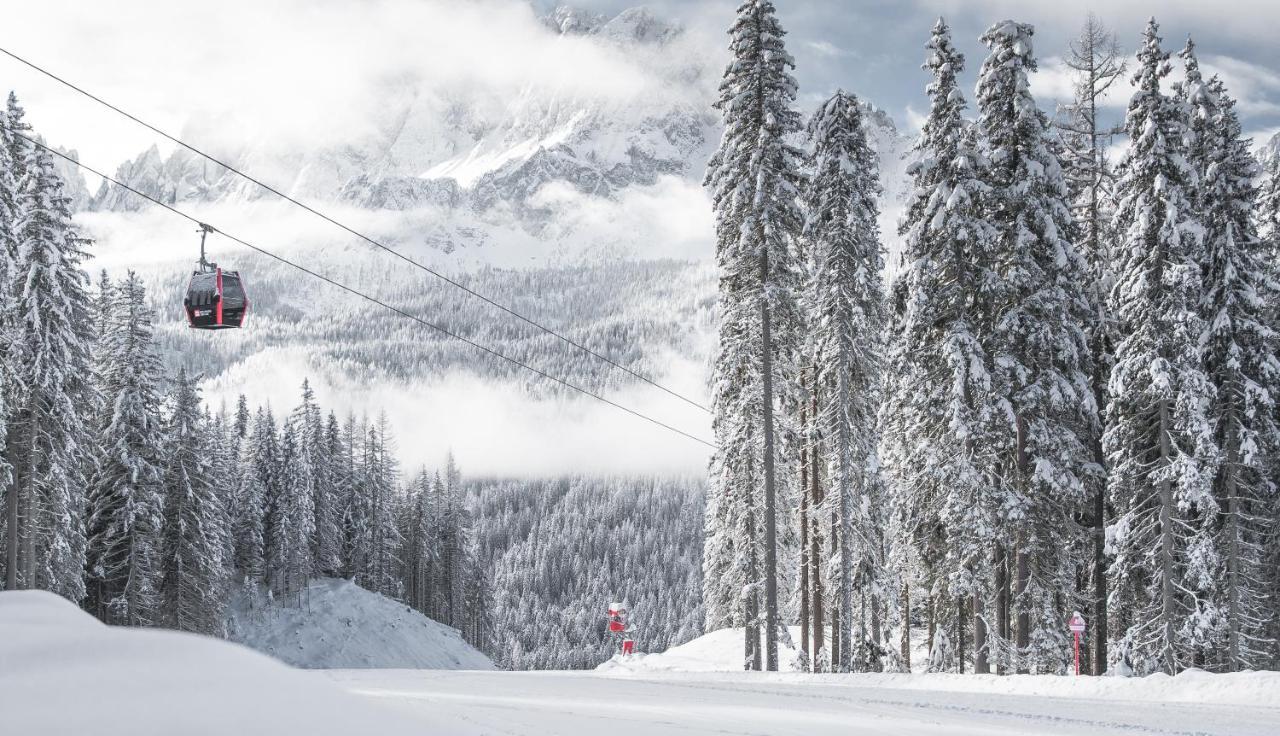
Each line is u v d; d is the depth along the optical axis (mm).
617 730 10359
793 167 28125
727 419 31609
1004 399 24484
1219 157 26578
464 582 107438
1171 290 24703
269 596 76562
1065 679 16938
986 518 24406
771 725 11539
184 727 1620
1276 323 27734
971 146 25625
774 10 28172
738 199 27719
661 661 28438
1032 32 25516
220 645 2068
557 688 16781
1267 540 27062
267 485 78250
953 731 11656
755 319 29109
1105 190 29406
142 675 1799
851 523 30891
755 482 31141
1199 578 24297
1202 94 26516
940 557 27891
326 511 83812
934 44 25938
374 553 90062
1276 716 13258
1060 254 24594
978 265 25297
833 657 33000
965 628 31500
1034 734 11664
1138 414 25547
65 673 1750
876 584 31672
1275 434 26000
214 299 23109
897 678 18562
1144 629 25750
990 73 25453
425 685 17391
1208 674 16047
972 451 24859
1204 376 24547
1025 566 25016
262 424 78688
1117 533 25547
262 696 1855
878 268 30328
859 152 29938
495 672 22562
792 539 33000
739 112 28297
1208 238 26328
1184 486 24312
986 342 25547
